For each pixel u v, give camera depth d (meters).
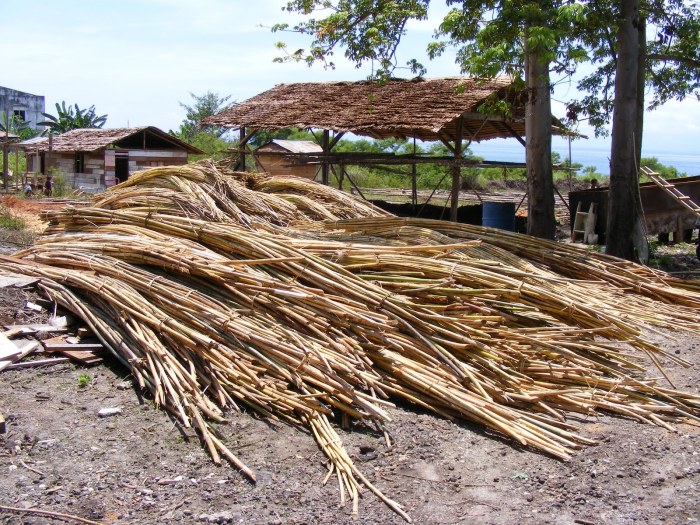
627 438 4.98
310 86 21.33
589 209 15.61
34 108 49.56
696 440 5.00
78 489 3.88
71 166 28.11
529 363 5.61
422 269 6.30
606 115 15.96
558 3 10.84
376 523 3.78
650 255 13.92
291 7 14.07
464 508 3.97
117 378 5.31
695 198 14.20
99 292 5.91
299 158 18.78
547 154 12.18
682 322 7.65
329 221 9.55
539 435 4.77
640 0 13.30
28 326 5.78
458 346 5.38
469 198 28.05
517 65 11.27
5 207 15.79
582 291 7.34
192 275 6.07
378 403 5.03
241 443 4.52
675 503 4.12
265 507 3.85
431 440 4.76
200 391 4.95
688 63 14.30
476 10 11.46
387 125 16.02
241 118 19.69
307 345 5.16
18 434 4.40
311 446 4.57
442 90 17.56
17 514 3.61
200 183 9.45
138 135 28.36
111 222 7.96
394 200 27.50
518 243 8.66
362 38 13.82
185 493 3.93
